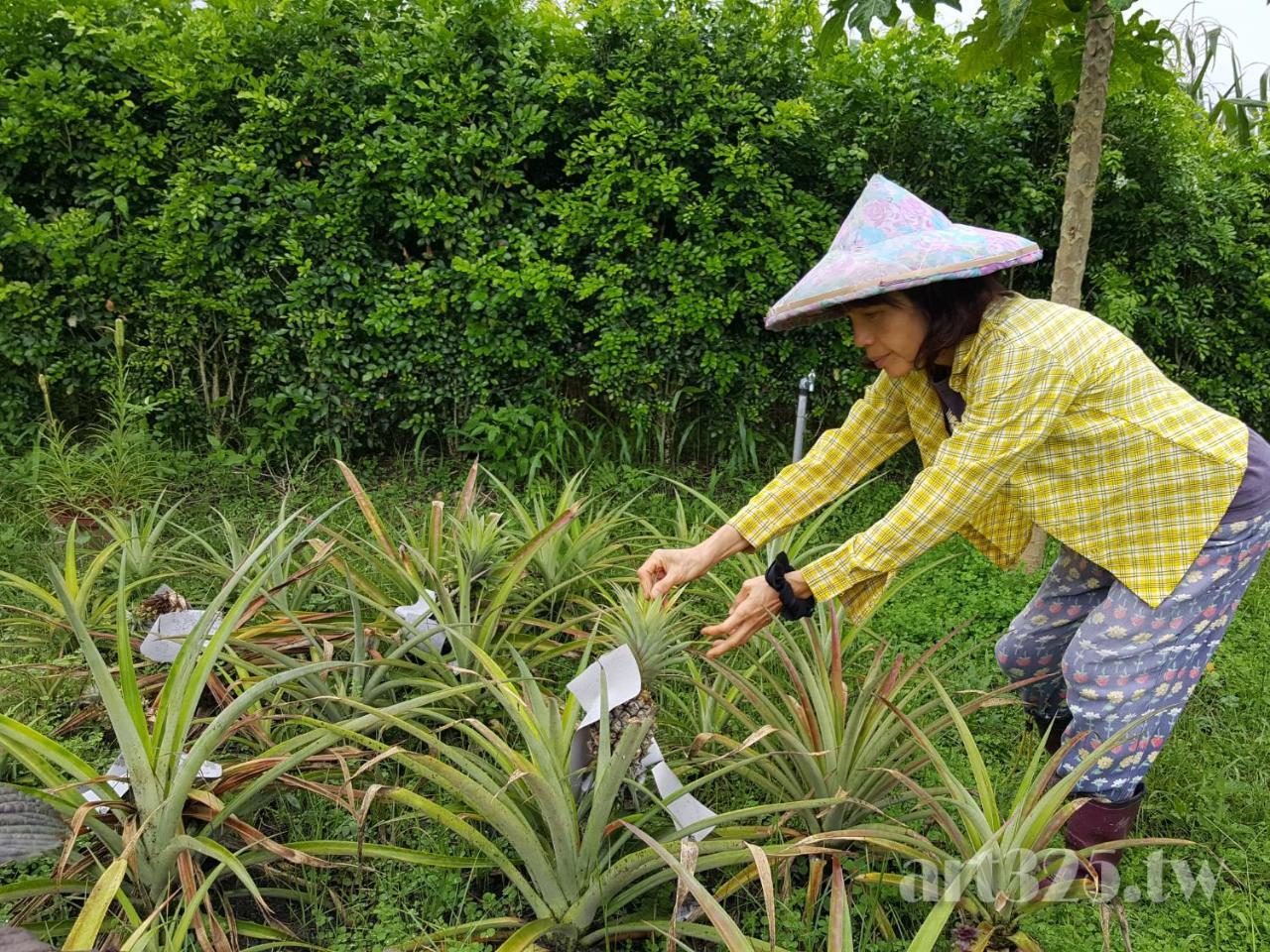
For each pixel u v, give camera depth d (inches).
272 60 175.2
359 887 78.7
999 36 138.8
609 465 184.9
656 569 92.4
